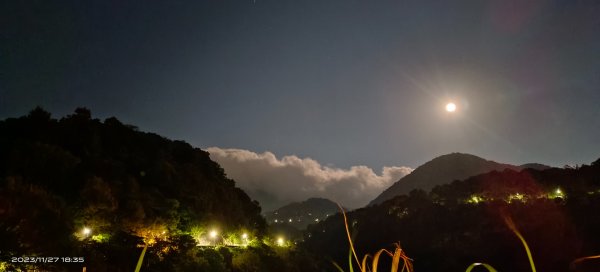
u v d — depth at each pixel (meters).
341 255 102.06
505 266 73.81
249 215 84.19
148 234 35.94
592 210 75.38
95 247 29.31
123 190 39.72
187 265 37.78
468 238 86.62
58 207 26.14
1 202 20.81
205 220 55.06
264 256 58.44
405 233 105.38
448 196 126.06
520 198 97.88
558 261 67.81
